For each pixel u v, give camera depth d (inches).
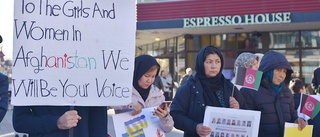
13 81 105.7
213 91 143.3
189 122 137.3
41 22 108.2
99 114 119.2
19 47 106.6
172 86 651.5
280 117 148.8
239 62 177.6
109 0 113.9
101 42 112.7
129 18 115.4
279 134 148.8
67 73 109.3
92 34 112.1
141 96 141.6
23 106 111.3
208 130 132.6
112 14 114.0
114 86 113.1
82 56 111.0
